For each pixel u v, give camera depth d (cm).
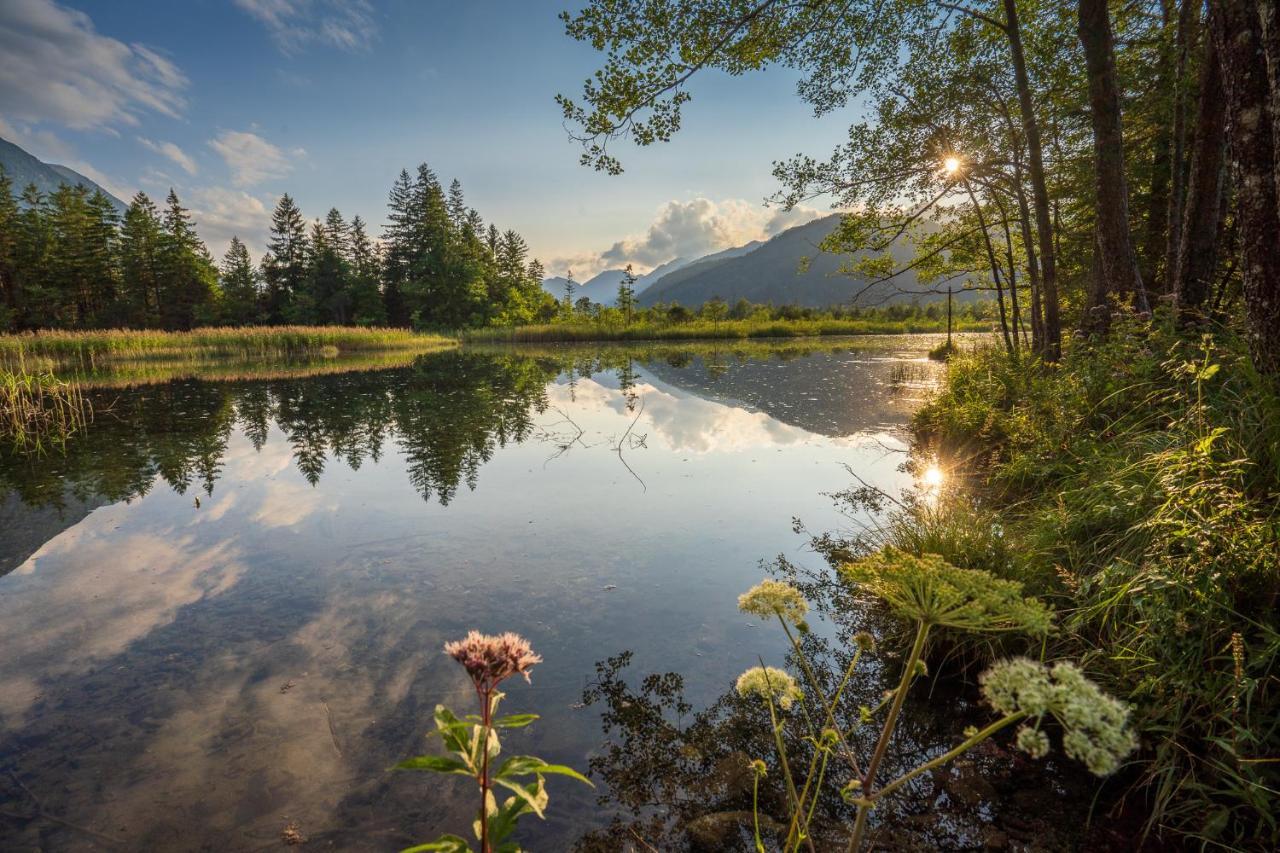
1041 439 527
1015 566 324
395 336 3884
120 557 440
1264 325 329
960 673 290
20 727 250
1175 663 215
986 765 224
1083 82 836
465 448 823
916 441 838
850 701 270
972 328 4844
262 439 880
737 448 818
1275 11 295
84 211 5250
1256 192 331
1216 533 226
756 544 459
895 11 891
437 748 237
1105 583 270
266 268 5925
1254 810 183
